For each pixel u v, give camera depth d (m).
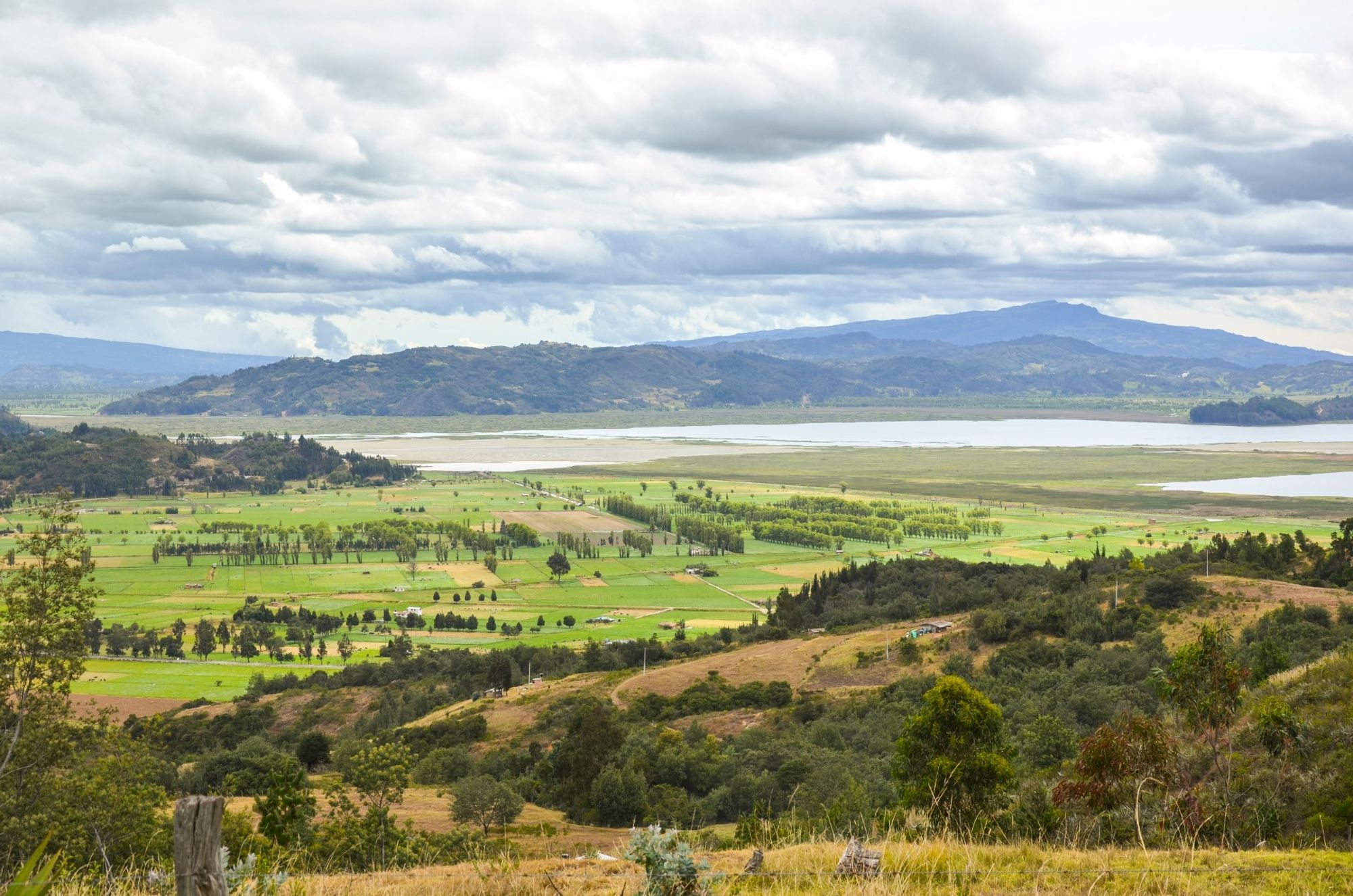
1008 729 71.75
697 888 15.13
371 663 156.12
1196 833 24.80
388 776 41.66
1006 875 18.34
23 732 34.56
